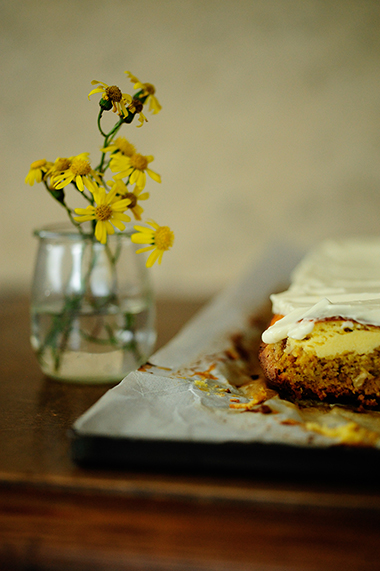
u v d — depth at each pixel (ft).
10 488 1.14
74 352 1.42
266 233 3.49
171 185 3.48
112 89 1.27
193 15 3.23
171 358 1.48
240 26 3.22
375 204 3.35
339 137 3.29
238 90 3.30
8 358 1.65
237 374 1.45
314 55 3.20
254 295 2.11
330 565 1.03
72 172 1.30
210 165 3.42
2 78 3.37
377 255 1.95
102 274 1.40
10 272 3.67
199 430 1.17
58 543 1.07
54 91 3.36
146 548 1.06
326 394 1.33
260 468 1.13
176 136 3.40
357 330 1.31
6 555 1.08
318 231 3.45
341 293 1.42
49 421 1.32
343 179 3.35
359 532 1.07
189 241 3.56
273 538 1.06
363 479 1.11
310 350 1.32
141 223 3.18
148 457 1.14
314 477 1.12
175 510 1.10
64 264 1.39
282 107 3.29
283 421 1.20
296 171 3.37
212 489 1.10
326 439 1.14
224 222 3.51
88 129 3.38
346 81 3.21
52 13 3.28
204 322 1.82
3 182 3.52
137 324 1.45
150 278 1.50
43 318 1.42
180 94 3.34
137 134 3.43
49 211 3.52
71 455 1.16
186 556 1.05
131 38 3.27
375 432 1.20
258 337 1.71
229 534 1.07
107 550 1.06
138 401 1.25
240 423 1.19
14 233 3.59
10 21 3.31
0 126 3.44
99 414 1.20
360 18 3.11
